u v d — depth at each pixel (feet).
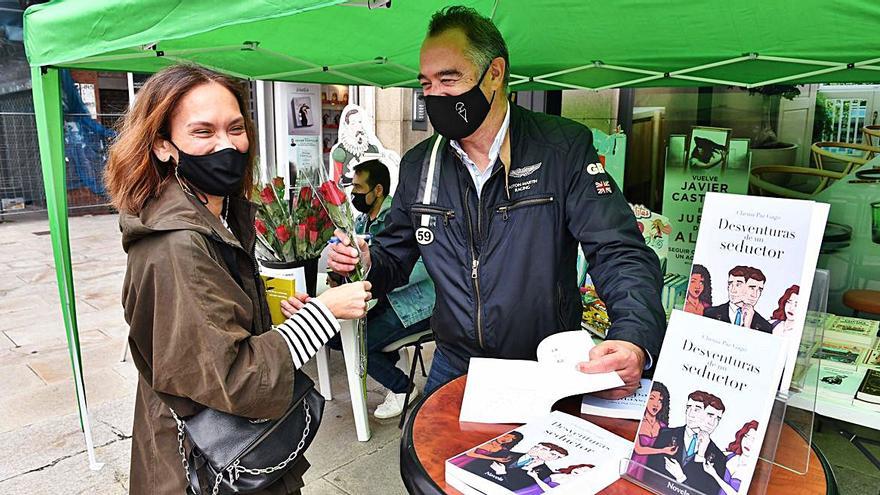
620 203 5.21
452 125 5.16
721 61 8.63
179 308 3.72
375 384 12.09
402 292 9.81
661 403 3.48
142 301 3.87
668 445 3.38
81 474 8.71
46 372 12.37
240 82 4.53
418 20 7.90
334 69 10.53
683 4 6.89
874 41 6.86
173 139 4.15
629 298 4.51
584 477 3.38
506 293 5.37
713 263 3.44
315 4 3.82
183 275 3.74
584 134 5.47
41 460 9.07
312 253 9.13
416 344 10.10
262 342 4.08
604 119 13.70
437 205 5.59
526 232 5.30
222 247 4.13
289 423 4.26
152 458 4.33
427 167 5.72
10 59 29.99
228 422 4.08
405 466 3.79
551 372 4.50
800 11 6.36
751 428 3.11
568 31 8.17
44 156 7.76
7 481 8.50
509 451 3.65
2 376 12.17
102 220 30.99
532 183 5.31
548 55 9.29
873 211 10.86
